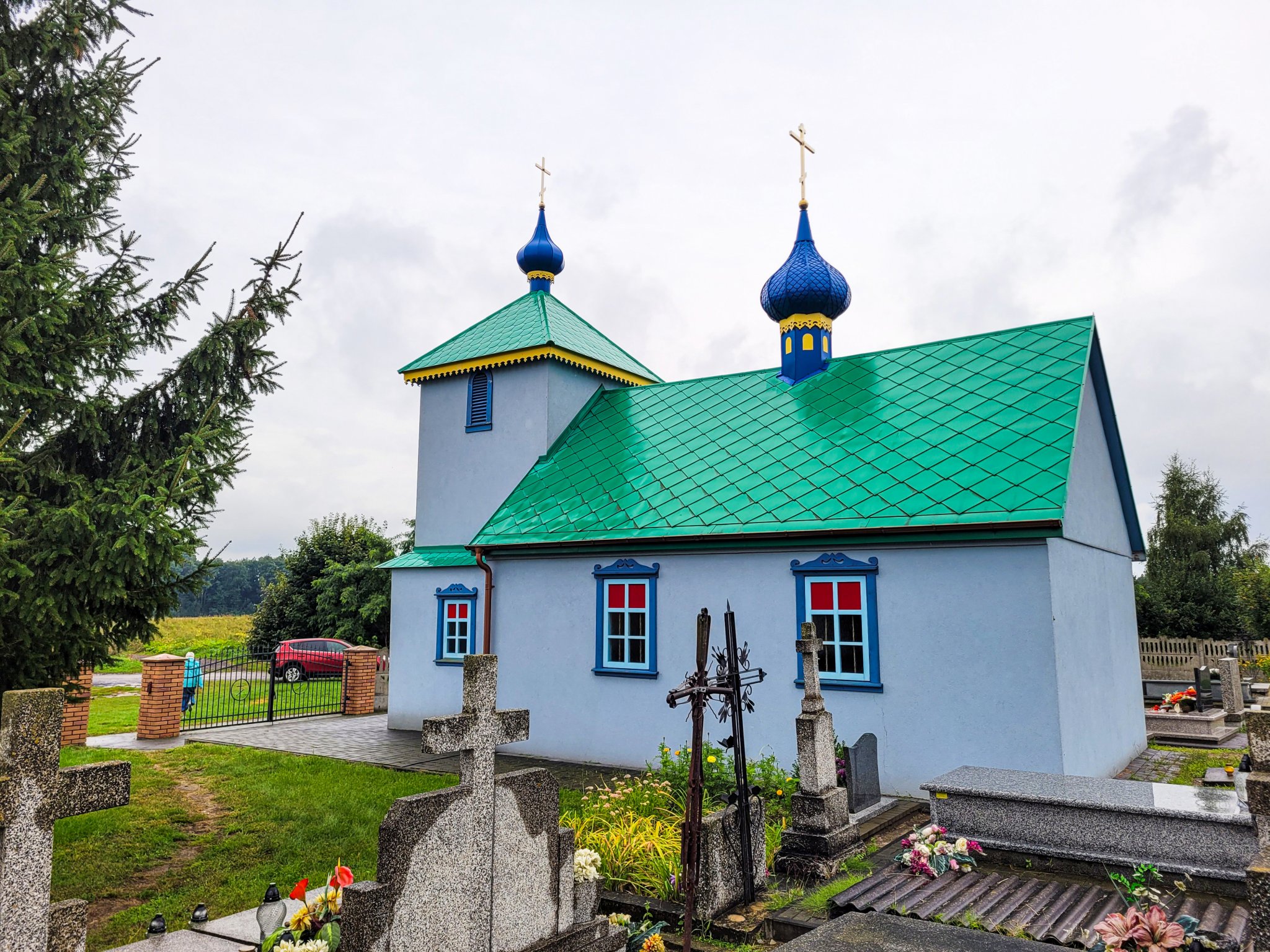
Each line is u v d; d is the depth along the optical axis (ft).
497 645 52.95
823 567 41.39
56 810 12.78
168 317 31.99
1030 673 36.32
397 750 51.57
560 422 60.90
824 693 40.86
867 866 27.76
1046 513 36.06
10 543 24.23
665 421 56.85
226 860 29.48
